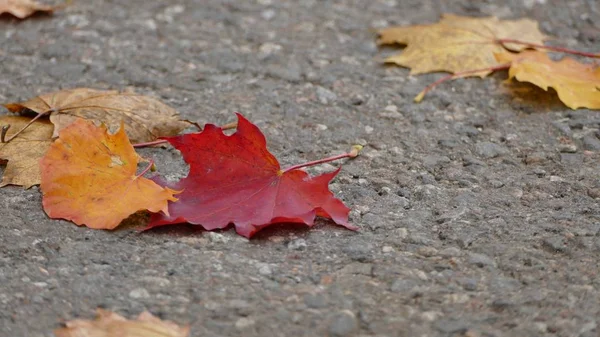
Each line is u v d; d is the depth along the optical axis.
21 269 2.02
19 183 2.09
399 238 2.05
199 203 2.05
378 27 2.33
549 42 2.31
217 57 2.28
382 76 2.25
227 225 2.05
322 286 2.01
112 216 2.04
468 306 2.00
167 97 2.21
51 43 2.29
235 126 2.17
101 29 2.32
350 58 2.28
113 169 2.05
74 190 2.05
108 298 2.00
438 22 2.34
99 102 2.15
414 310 1.99
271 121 2.18
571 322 1.99
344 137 2.17
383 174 2.12
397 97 2.22
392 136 2.17
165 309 1.99
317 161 2.09
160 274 2.02
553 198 2.10
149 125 2.13
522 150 2.15
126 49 2.28
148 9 2.36
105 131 2.06
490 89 2.23
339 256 2.03
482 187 2.11
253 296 2.00
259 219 2.04
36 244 2.04
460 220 2.07
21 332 1.97
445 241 2.05
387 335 1.98
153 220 2.04
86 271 2.02
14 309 1.99
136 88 2.23
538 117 2.19
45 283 2.01
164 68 2.26
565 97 2.20
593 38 2.31
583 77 2.22
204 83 2.24
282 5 2.38
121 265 2.02
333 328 1.98
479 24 2.30
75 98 2.15
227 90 2.23
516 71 2.21
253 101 2.21
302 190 2.05
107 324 1.97
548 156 2.14
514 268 2.03
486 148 2.15
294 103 2.21
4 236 2.04
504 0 2.39
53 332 1.97
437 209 2.08
